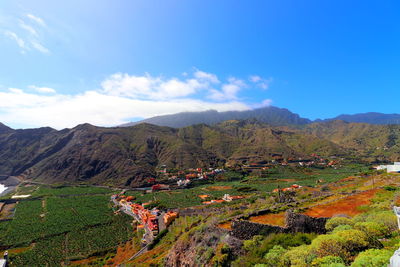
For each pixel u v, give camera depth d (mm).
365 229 20750
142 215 96938
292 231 24578
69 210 120062
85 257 66938
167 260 31859
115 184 193625
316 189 78438
